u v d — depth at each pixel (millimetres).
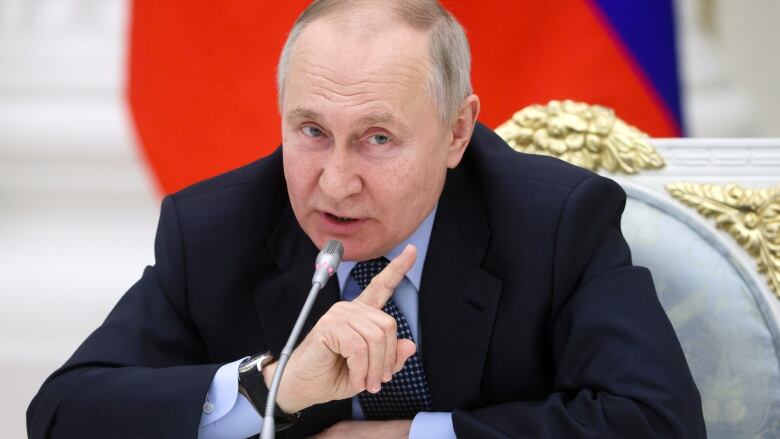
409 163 4160
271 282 4766
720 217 4996
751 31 10148
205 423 4305
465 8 7344
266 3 7277
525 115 5328
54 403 4418
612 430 4137
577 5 7355
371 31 4078
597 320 4398
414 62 4105
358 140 4125
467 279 4656
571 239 4559
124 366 4551
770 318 4898
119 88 10219
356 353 3939
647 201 5090
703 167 5117
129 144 10023
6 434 8656
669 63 7406
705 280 4957
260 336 4773
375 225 4250
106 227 9836
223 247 4801
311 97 4051
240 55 7340
